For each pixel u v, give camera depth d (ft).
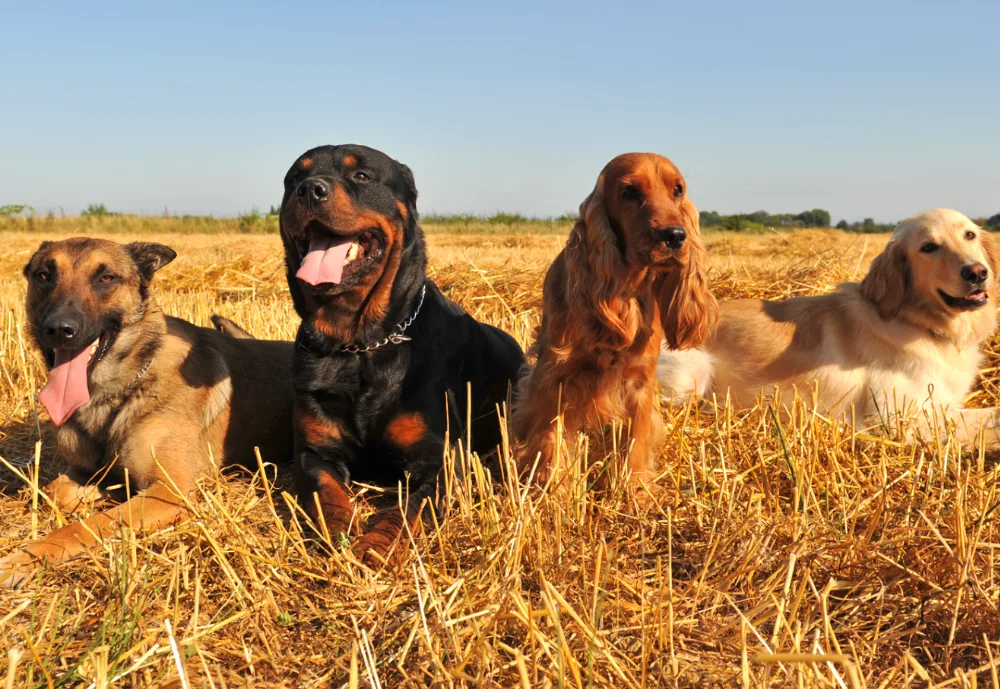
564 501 5.71
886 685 4.58
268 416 7.02
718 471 5.92
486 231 42.29
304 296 6.28
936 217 7.08
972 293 6.90
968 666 4.72
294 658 4.79
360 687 4.63
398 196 6.40
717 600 4.99
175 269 15.24
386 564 5.32
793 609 4.76
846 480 6.03
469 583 5.09
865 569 5.17
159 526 5.83
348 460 6.31
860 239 22.89
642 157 6.25
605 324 6.15
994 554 5.25
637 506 5.74
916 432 6.35
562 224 46.70
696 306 6.50
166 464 6.28
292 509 5.64
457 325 6.74
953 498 5.68
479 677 4.53
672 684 4.61
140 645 4.65
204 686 4.57
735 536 5.32
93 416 6.30
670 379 7.70
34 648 4.54
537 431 6.42
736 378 7.63
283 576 5.21
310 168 6.30
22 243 23.45
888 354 7.25
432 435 6.28
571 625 4.79
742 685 4.50
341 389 6.19
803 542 5.22
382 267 6.23
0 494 6.23
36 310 6.27
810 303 7.70
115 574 5.14
